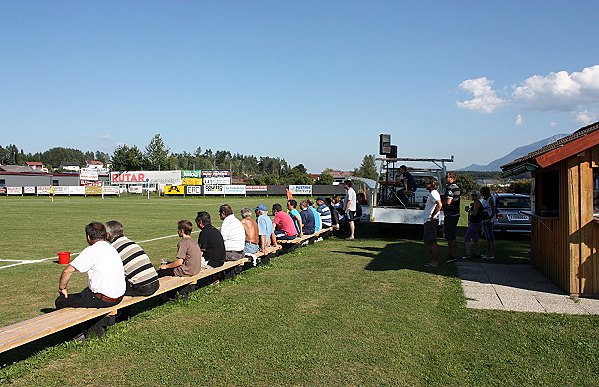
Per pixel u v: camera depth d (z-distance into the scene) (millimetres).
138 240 17203
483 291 8891
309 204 15633
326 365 5355
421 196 18953
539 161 8016
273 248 12094
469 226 12820
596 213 8492
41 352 5680
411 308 7656
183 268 8055
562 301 8109
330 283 9516
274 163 178250
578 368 5285
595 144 7832
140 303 8047
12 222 23969
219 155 177500
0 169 94062
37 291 9172
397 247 14953
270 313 7363
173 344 5980
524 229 17438
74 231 19875
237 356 5605
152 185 78812
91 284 6074
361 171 111000
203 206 39469
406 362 5445
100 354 5629
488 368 5289
